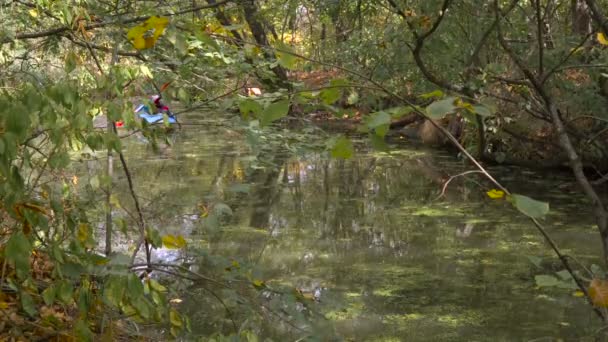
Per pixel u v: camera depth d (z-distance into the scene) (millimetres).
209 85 4492
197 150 12336
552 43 6035
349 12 5844
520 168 10938
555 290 6020
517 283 6180
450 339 5043
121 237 5414
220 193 9070
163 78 4156
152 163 11023
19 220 2281
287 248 7070
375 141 1658
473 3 4605
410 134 14891
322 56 7219
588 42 6207
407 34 5090
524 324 5309
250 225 7863
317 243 7281
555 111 2205
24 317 3127
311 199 9305
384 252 7008
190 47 3910
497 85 6160
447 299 5793
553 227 7938
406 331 5137
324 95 1869
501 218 8391
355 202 9195
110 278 2484
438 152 12914
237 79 4344
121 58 4664
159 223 5652
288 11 6895
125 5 4512
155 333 4148
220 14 5656
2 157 2051
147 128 3564
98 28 4168
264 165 4504
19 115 2088
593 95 6051
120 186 8023
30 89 2240
